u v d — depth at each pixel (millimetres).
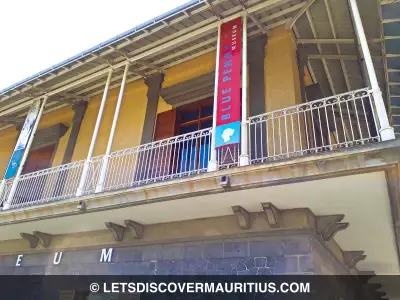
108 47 7934
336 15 6910
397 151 4320
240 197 5586
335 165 4672
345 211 5781
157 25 7324
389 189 4859
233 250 5973
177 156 7984
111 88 10109
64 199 6879
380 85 7934
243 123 5781
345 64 8156
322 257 6059
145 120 8812
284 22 7566
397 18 6035
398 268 8586
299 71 7586
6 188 8383
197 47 8383
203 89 8250
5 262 8688
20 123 11688
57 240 8164
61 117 10977
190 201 5879
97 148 9297
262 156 6074
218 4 6824
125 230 7285
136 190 6086
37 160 10867
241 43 6852
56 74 8836
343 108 8695
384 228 6340
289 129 6586
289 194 5348
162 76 9258
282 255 5574
